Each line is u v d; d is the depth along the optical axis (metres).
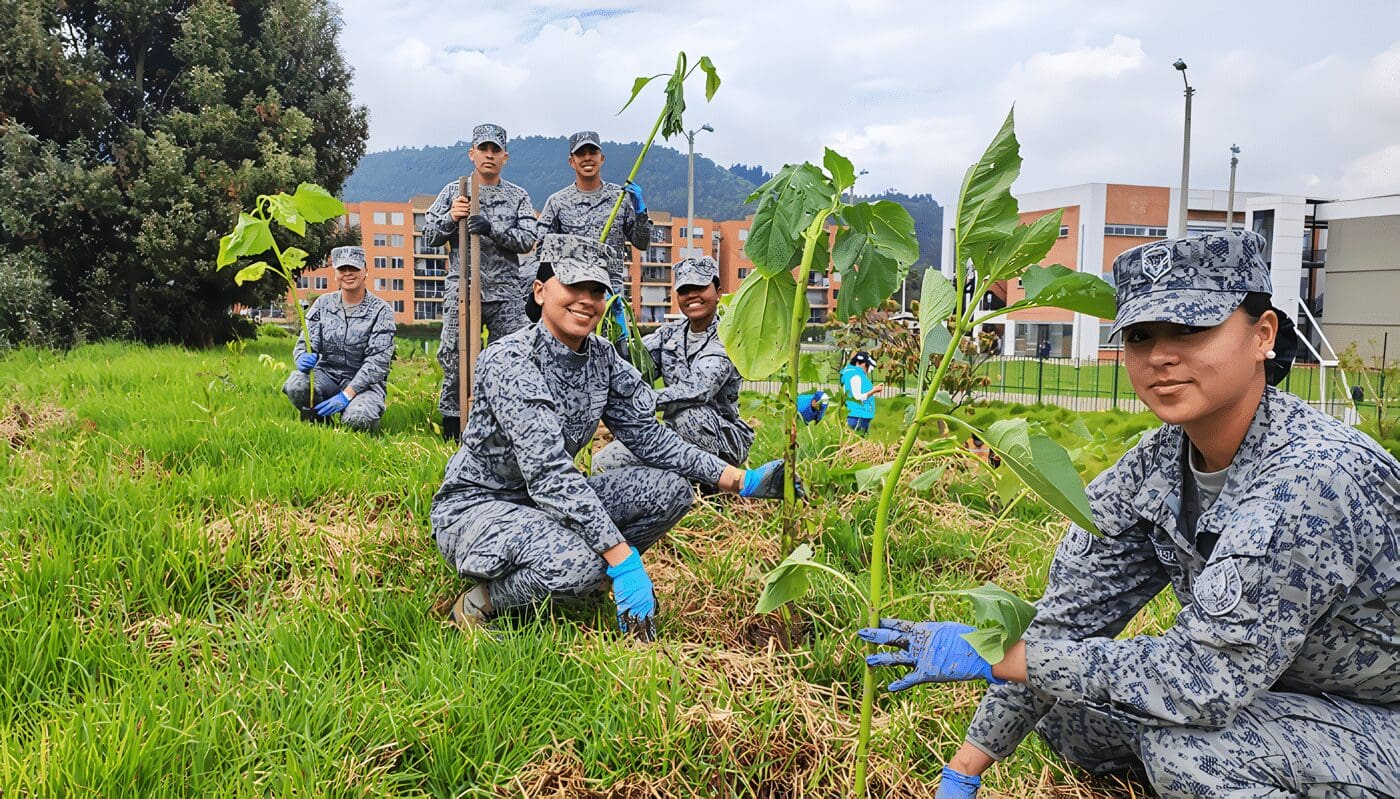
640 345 4.66
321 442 4.96
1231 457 1.92
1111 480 2.16
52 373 8.14
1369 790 1.79
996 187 2.09
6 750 1.99
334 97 20.56
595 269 3.03
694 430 4.54
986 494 5.00
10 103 16.33
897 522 4.26
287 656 2.63
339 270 6.71
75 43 17.83
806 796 2.25
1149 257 1.77
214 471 4.29
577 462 4.35
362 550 3.50
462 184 5.35
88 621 2.83
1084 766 2.36
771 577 2.27
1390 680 1.88
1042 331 46.09
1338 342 42.09
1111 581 2.18
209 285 18.28
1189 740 1.88
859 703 2.68
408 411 6.93
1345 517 1.74
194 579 3.22
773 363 3.05
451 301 6.10
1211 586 1.80
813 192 2.87
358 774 2.13
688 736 2.30
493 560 2.95
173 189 17.02
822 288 56.72
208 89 18.08
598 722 2.34
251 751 2.16
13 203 15.68
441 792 2.17
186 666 2.62
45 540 3.24
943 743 2.45
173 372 8.51
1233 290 1.73
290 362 11.63
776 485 3.18
